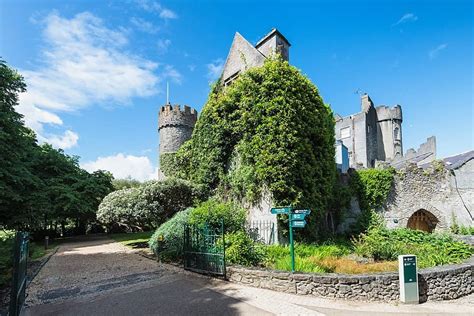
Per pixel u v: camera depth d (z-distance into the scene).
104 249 16.52
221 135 15.33
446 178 18.34
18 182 13.79
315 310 6.18
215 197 15.23
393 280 7.04
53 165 24.62
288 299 6.81
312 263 8.52
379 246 10.88
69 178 24.69
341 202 16.44
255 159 13.16
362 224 16.73
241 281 7.97
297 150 12.73
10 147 12.79
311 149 13.54
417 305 6.83
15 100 13.41
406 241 12.84
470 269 8.17
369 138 38.91
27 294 7.37
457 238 13.00
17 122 13.24
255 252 9.73
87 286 8.25
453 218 17.83
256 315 5.79
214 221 10.59
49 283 8.72
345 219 16.64
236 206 12.69
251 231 12.45
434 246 11.60
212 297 6.88
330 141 15.62
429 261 9.26
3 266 7.87
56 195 22.61
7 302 6.86
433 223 18.52
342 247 12.45
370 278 6.99
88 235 29.67
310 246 11.32
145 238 21.70
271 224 12.30
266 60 14.52
